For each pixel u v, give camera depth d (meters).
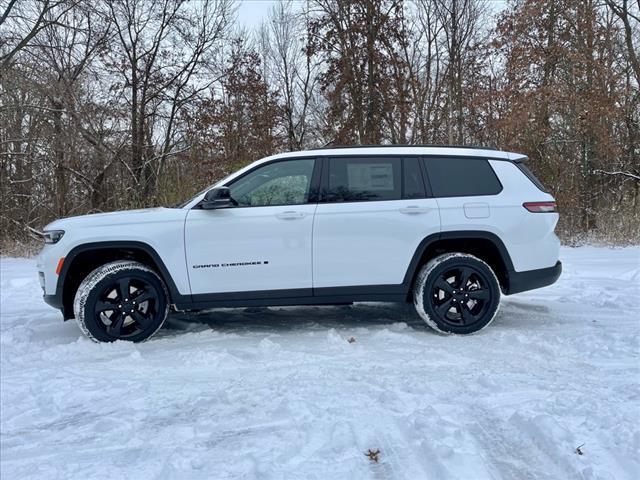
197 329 4.92
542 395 3.14
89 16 16.55
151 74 19.06
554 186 15.06
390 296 4.59
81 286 4.36
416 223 4.52
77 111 13.88
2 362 3.99
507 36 16.25
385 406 3.00
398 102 19.62
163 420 2.91
